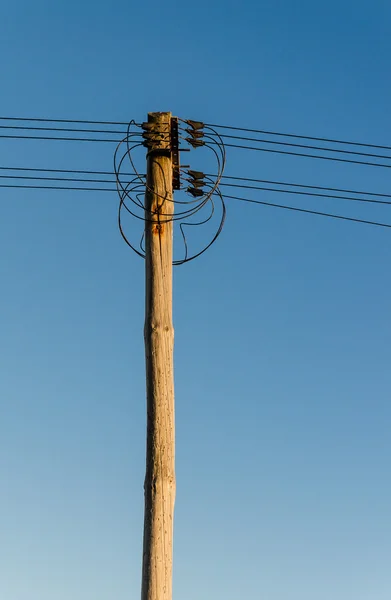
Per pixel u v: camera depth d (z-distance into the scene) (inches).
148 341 416.8
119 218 460.4
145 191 449.1
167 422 402.0
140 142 464.8
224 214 471.8
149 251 436.1
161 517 384.5
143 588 374.3
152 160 454.0
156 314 421.4
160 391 406.6
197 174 467.5
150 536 381.4
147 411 405.4
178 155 466.9
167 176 451.2
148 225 441.4
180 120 466.6
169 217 443.5
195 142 467.2
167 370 411.5
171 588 376.2
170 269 435.2
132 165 462.6
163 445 396.5
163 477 391.2
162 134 458.6
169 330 420.5
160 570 375.6
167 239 439.5
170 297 429.1
